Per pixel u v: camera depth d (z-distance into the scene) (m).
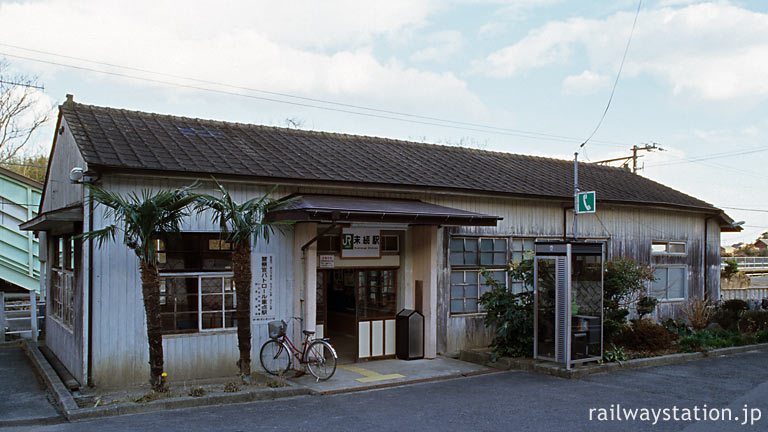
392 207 10.25
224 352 9.71
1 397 8.38
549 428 6.86
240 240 8.59
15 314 13.91
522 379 9.95
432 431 6.68
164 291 9.34
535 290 10.97
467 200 12.63
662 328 12.69
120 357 8.94
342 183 10.58
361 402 8.18
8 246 17.00
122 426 6.77
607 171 19.38
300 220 8.91
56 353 11.32
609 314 11.84
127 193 8.97
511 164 16.42
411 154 14.46
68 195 10.94
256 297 10.00
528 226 13.65
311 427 6.79
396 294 11.95
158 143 10.32
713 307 16.16
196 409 7.68
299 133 13.87
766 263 48.91
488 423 7.07
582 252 10.70
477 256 12.85
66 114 10.73
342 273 11.84
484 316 12.84
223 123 12.98
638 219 16.19
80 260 9.16
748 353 12.95
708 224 18.42
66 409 7.32
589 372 10.37
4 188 17.08
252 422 6.99
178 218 8.26
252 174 9.71
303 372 9.84
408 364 11.10
